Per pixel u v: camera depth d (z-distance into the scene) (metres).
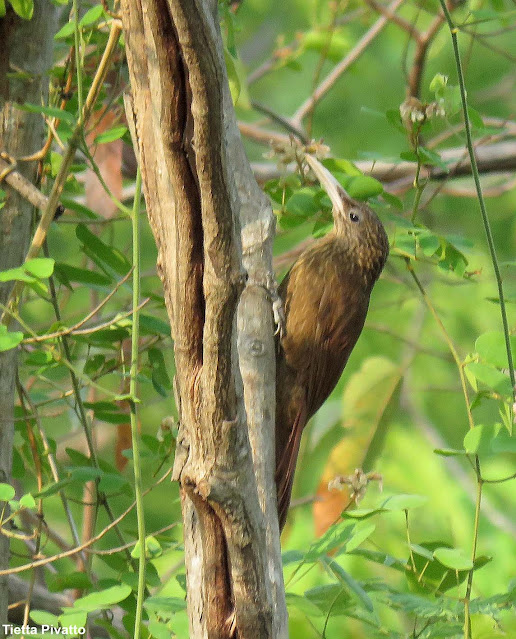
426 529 10.47
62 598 8.23
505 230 14.73
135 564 6.43
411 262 7.54
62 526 12.43
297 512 9.98
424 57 10.38
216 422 4.29
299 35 11.32
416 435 11.44
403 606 6.16
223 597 4.66
